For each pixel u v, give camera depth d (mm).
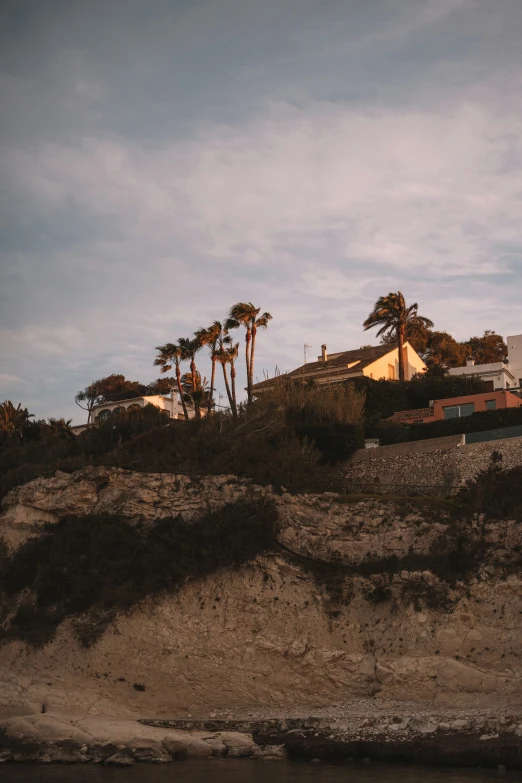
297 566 48344
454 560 46000
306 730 40562
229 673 45125
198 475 53875
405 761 37500
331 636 45656
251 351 87625
